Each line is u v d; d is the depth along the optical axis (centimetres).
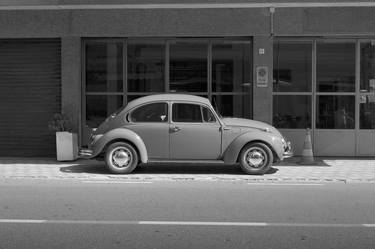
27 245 651
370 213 832
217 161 1241
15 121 1585
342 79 1561
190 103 1244
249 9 1528
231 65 1576
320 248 641
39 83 1579
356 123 1559
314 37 1551
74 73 1557
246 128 1236
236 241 669
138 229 727
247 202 916
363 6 1491
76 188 1063
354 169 1328
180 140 1231
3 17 1553
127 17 1548
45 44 1578
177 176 1220
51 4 1470
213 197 962
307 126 1570
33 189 1050
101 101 1597
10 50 1582
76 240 673
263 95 1542
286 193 1009
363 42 1554
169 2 1456
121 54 1588
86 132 1586
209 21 1534
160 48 1584
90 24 1548
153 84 1585
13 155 1583
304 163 1405
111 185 1103
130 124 1241
